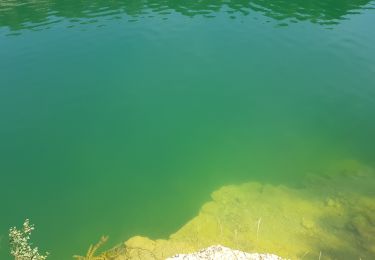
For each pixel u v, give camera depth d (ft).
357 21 132.36
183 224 66.54
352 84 101.86
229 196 72.33
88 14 142.00
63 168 79.25
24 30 130.31
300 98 98.07
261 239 62.03
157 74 107.86
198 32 128.16
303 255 58.85
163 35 126.93
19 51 118.01
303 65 110.11
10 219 68.08
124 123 91.25
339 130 88.22
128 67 110.63
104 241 61.46
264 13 140.15
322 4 147.02
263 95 99.45
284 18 136.15
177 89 102.12
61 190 74.18
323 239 61.82
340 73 106.11
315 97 98.22
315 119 91.50
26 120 91.56
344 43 119.14
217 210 69.10
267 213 67.77
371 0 150.30
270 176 77.05
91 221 67.82
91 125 90.63
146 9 145.59
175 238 63.41
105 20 136.98
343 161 80.38
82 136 87.40
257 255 57.06
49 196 72.90
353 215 66.59
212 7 146.61
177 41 123.34
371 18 134.31
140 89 102.12
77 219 68.28
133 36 126.72
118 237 64.69
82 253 62.13
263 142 85.81
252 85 102.94
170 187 75.00
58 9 146.61
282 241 61.57
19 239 49.26
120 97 99.35
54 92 100.89
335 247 60.29
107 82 104.63
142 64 111.96
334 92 99.45
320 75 105.60
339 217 66.28
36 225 67.10
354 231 63.21
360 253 59.16
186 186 75.20
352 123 90.02
